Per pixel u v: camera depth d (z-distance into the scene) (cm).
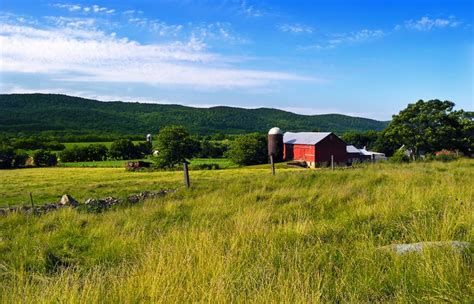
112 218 1266
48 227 1220
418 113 6988
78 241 988
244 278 558
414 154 7131
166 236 869
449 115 6912
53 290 517
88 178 6003
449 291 457
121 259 787
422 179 1630
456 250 571
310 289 491
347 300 479
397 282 516
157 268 553
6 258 833
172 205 1392
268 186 1869
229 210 1266
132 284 527
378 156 9912
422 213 868
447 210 848
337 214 1061
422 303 449
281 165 8212
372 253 625
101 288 518
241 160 9600
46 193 3203
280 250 700
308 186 1836
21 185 4719
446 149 6931
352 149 9956
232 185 1917
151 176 5966
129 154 13250
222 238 772
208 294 465
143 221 1177
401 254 608
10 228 1206
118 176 6362
